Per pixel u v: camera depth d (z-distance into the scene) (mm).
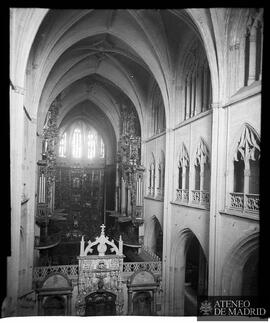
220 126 16828
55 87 31141
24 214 20141
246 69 16141
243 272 15547
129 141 32969
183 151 22984
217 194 16656
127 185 33844
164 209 24891
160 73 24844
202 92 21109
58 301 20922
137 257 28672
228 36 16734
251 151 14672
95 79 36875
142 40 24250
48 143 30828
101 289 21719
